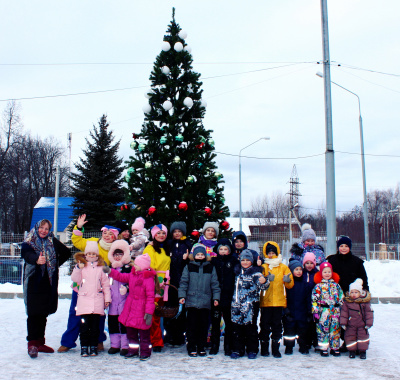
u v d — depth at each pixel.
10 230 63.75
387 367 6.14
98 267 6.95
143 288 6.66
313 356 6.84
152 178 9.45
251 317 6.68
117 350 6.98
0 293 13.86
